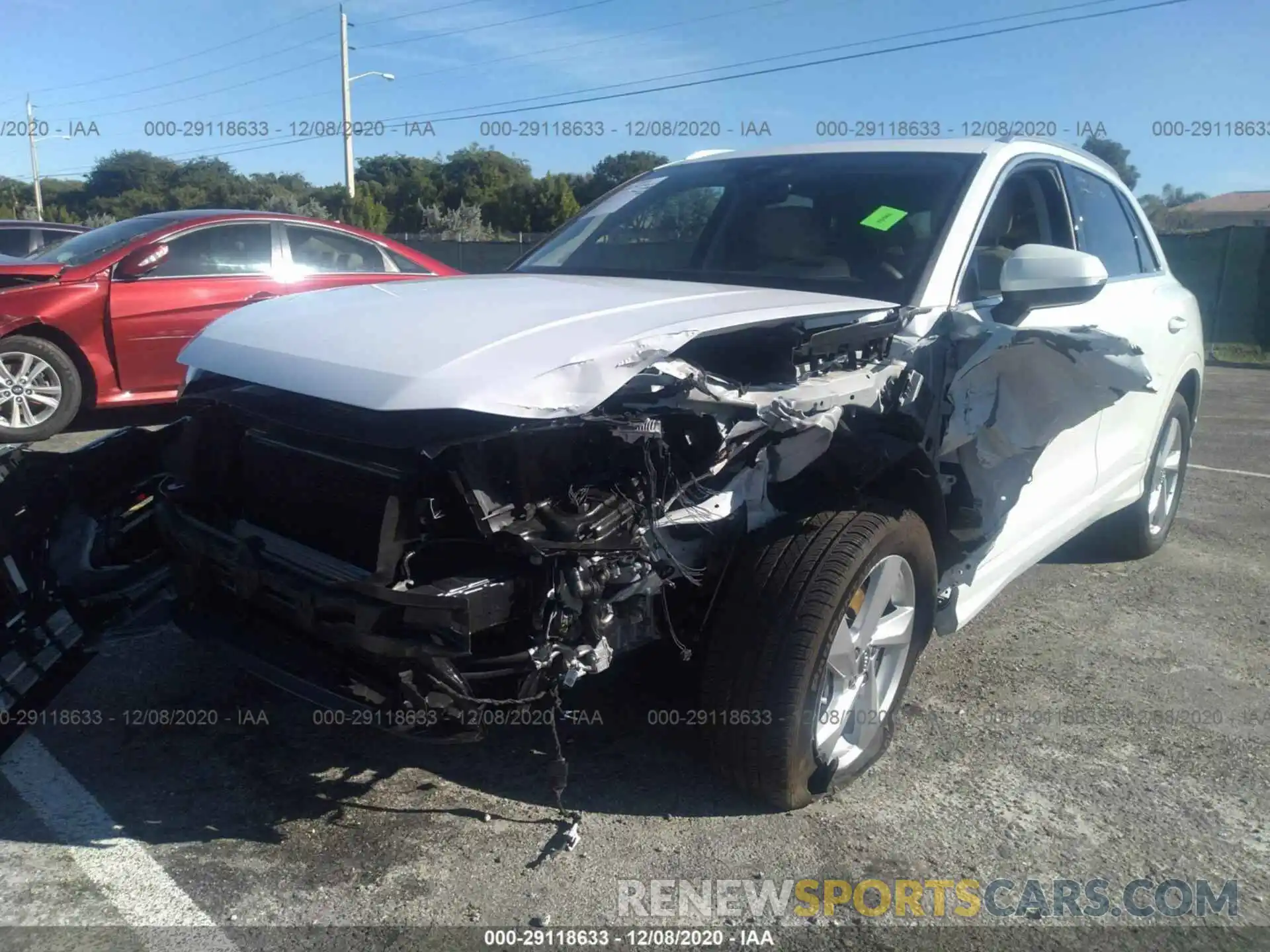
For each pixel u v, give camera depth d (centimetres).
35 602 317
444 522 242
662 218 407
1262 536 589
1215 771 328
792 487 293
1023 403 332
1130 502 499
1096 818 300
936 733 349
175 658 388
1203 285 1662
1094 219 448
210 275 768
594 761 321
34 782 305
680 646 269
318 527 264
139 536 341
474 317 269
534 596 241
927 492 308
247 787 305
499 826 288
